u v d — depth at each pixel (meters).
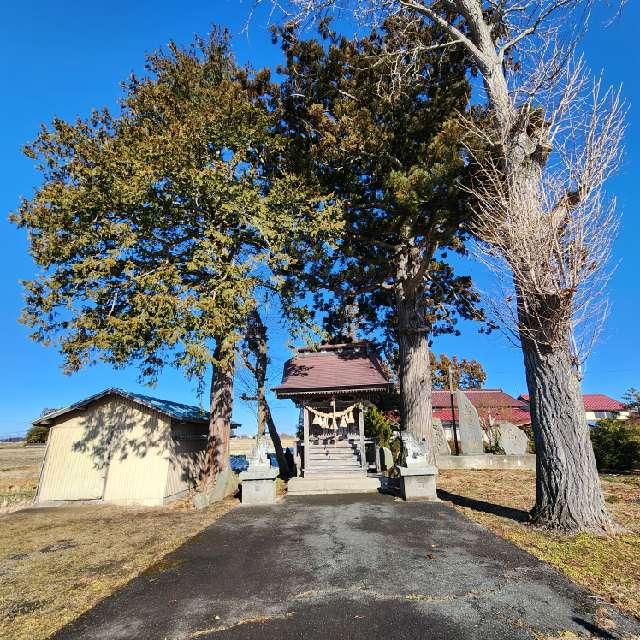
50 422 14.61
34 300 10.91
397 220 10.30
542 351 6.81
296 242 12.32
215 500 11.46
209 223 11.57
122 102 13.98
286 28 11.43
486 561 5.05
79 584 5.09
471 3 8.93
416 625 3.54
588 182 6.64
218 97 12.36
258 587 4.57
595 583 4.26
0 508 12.92
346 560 5.36
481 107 10.36
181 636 3.56
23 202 10.53
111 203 10.69
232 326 10.93
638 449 13.33
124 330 10.20
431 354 36.06
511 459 15.16
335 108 10.80
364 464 12.37
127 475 13.73
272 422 17.52
